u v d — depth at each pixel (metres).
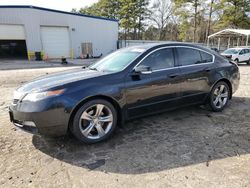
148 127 4.15
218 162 2.95
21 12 23.56
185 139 3.64
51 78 3.65
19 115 3.16
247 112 4.97
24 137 3.75
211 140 3.60
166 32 53.50
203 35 45.94
